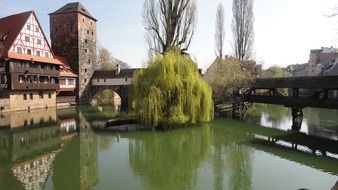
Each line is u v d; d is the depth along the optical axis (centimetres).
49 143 1988
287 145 1886
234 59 3466
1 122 2870
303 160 1533
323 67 6550
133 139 2084
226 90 3188
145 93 2331
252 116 3309
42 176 1319
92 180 1265
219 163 1516
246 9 4081
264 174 1330
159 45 3067
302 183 1212
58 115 3503
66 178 1298
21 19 4116
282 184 1206
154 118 2266
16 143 1997
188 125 2444
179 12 2986
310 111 3972
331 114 3584
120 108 4519
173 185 1210
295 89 2625
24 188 1174
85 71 5447
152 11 3041
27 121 2973
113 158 1619
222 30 4397
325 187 1175
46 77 4391
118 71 5509
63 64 5088
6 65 3681
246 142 1984
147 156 1659
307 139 2064
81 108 4459
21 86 3800
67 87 5028
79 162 1540
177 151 1770
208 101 2414
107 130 2436
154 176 1327
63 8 5472
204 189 1166
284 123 2803
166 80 2305
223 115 3294
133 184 1223
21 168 1441
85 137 2167
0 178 1298
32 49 4156
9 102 3638
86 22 5509
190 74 2375
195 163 1517
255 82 3106
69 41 5334
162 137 2139
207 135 2217
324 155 1642
